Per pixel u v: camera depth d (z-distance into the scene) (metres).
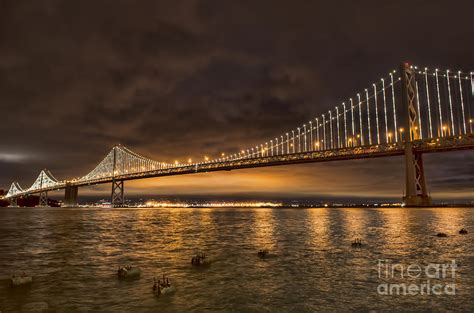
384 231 26.25
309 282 10.84
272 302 9.01
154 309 8.63
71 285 10.88
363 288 10.14
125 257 15.90
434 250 16.56
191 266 13.48
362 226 31.28
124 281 11.27
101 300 9.36
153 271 12.63
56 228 34.25
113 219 52.03
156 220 48.16
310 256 15.34
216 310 8.50
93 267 13.70
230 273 12.12
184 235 25.94
